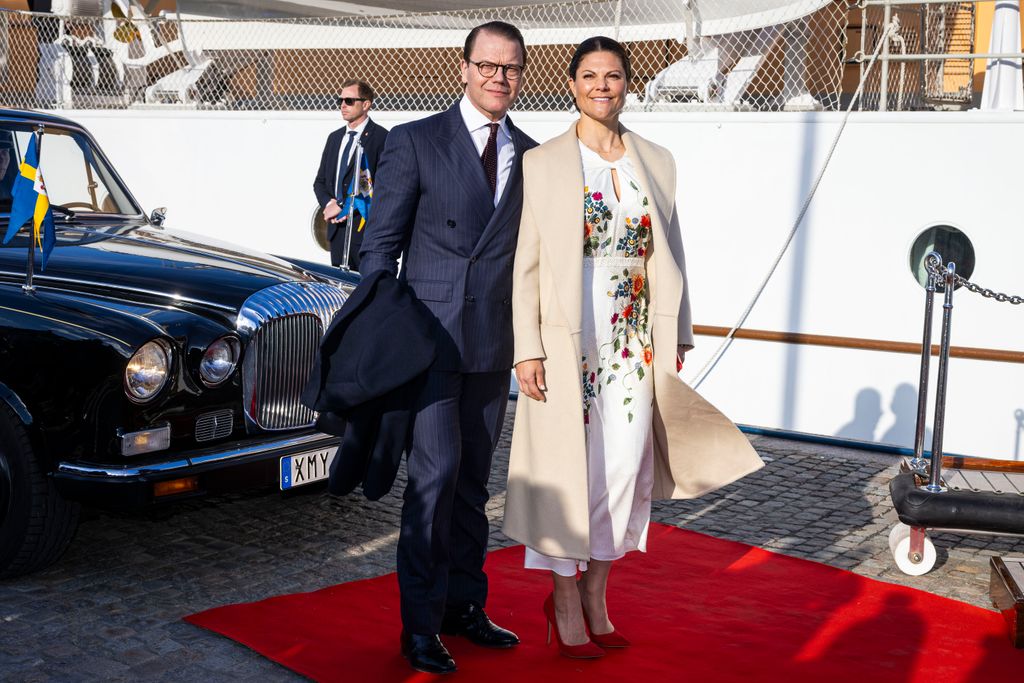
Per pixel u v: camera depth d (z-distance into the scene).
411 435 3.33
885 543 4.86
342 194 7.46
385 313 3.10
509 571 4.30
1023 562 4.11
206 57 9.55
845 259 6.64
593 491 3.32
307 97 9.41
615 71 3.20
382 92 9.53
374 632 3.60
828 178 6.62
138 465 3.84
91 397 3.81
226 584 4.06
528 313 3.24
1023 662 3.55
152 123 9.05
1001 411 6.36
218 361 4.06
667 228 3.33
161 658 3.38
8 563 3.96
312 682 3.23
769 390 6.92
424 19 8.57
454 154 3.26
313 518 4.88
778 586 4.23
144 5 10.58
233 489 4.07
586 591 3.53
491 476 5.74
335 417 3.27
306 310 4.36
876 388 6.61
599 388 3.30
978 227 6.30
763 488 5.70
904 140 6.39
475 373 3.32
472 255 3.27
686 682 3.29
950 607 4.05
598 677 3.30
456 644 3.52
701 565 4.46
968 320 6.36
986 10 8.98
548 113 7.57
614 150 3.33
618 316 3.30
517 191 3.34
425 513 3.25
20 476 3.89
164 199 9.09
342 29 8.89
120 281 4.27
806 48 7.60
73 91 10.16
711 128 6.91
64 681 3.20
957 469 4.71
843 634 3.75
